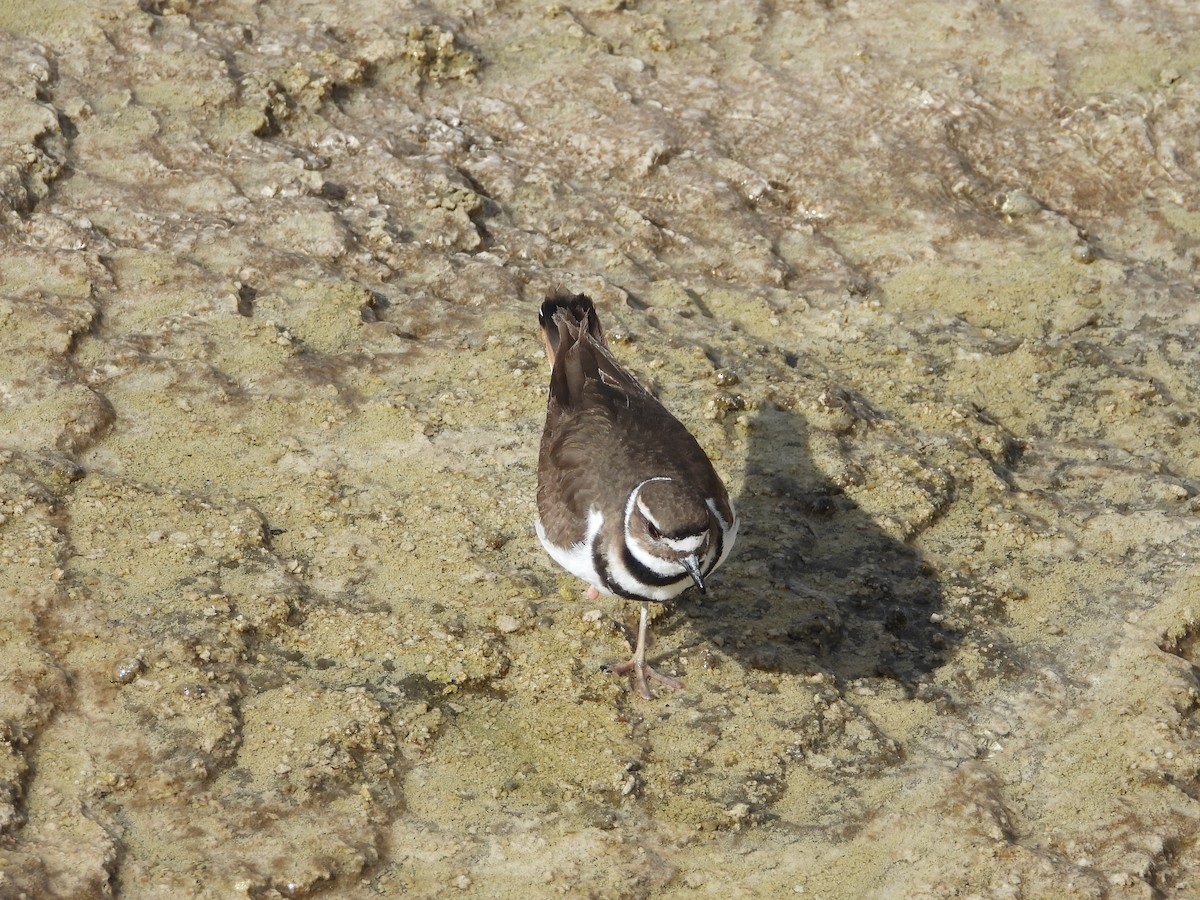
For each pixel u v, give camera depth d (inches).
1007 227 658.8
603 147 677.9
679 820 394.0
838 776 411.2
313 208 611.8
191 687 408.8
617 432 433.1
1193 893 378.0
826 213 664.4
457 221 625.6
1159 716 427.2
